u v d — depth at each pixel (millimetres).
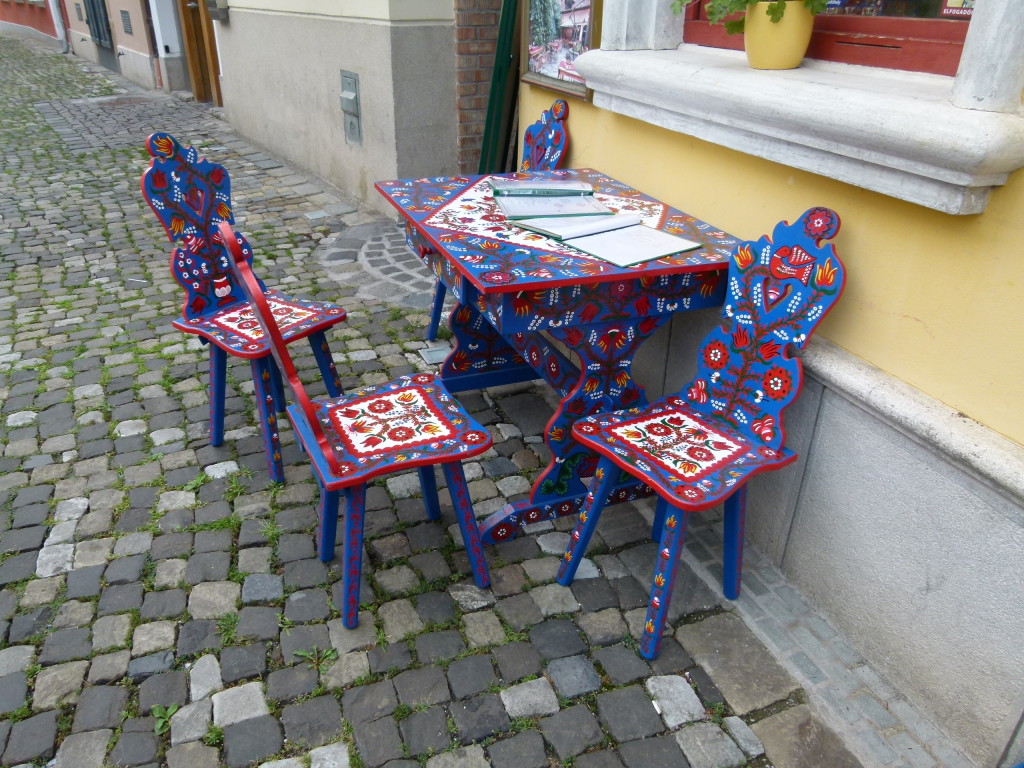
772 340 2156
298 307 2998
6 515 2697
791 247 2080
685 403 2420
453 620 2303
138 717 1998
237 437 3154
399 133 5297
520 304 2146
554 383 2668
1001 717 1804
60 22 15625
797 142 2092
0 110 9734
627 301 2271
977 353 1781
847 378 2055
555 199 2836
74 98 10625
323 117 6387
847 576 2205
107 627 2252
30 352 3816
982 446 1730
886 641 2102
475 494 2857
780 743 1943
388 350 3877
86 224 5730
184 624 2270
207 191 2883
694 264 2234
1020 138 1557
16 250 5211
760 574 2477
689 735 1965
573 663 2166
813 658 2180
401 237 5387
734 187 2506
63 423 3232
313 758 1895
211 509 2744
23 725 1969
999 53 1580
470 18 5027
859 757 1907
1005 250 1679
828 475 2209
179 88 11070
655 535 2621
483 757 1907
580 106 3404
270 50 7051
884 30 2127
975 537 1792
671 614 2324
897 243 1940
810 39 2352
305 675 2117
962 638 1869
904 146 1730
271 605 2346
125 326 4109
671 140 2793
